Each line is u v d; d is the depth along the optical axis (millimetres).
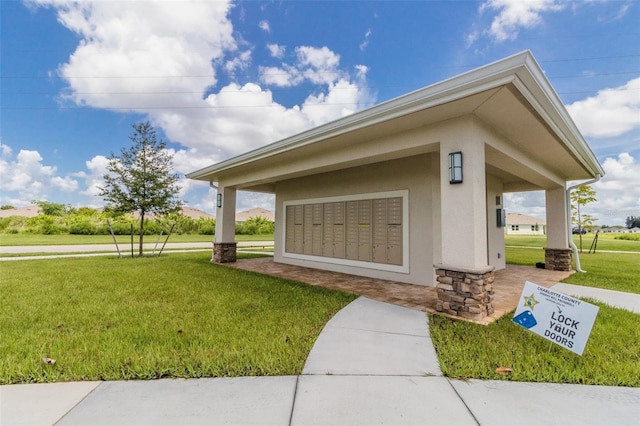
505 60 3496
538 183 8883
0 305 5098
